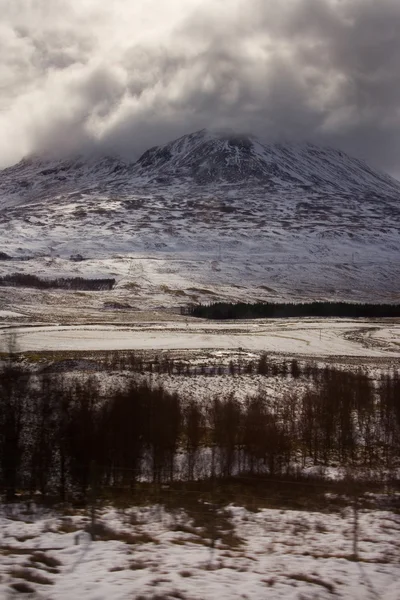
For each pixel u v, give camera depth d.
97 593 15.66
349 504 29.39
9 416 41.12
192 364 78.38
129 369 72.75
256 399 56.81
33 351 85.19
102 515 25.61
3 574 16.73
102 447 39.72
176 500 29.88
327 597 16.34
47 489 34.25
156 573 17.48
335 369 74.00
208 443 44.81
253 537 22.81
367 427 50.28
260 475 38.03
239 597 15.90
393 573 18.66
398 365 83.25
